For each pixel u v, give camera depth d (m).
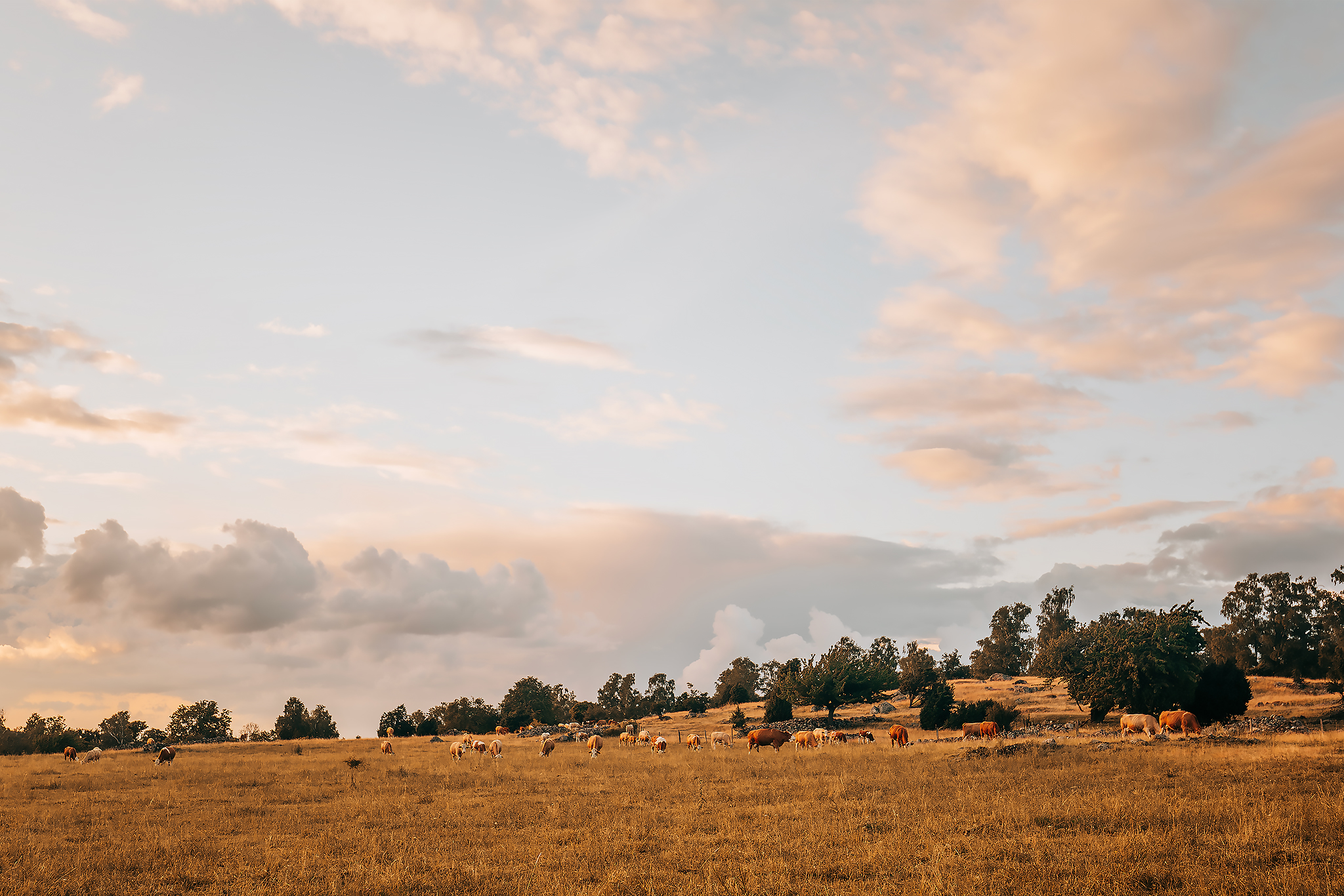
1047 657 117.50
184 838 19.22
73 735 112.19
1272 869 12.48
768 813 20.94
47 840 19.33
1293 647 108.38
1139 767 26.78
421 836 19.53
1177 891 11.50
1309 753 27.38
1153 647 59.94
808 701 87.44
